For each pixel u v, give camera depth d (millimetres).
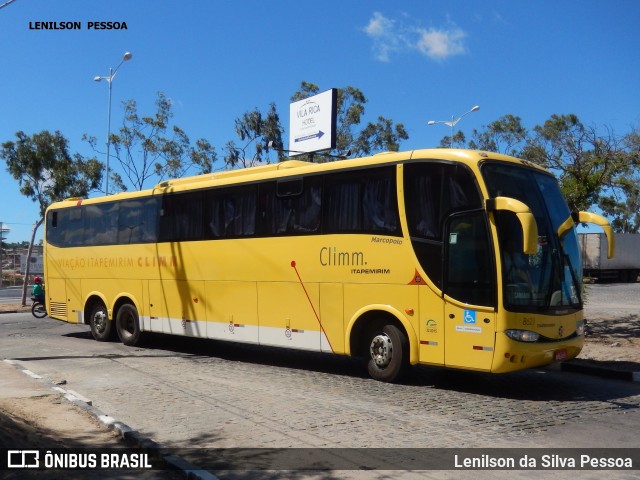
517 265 9156
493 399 9258
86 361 12977
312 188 11516
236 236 12805
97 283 16438
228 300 12867
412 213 10039
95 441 6973
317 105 23328
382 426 7645
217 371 11758
